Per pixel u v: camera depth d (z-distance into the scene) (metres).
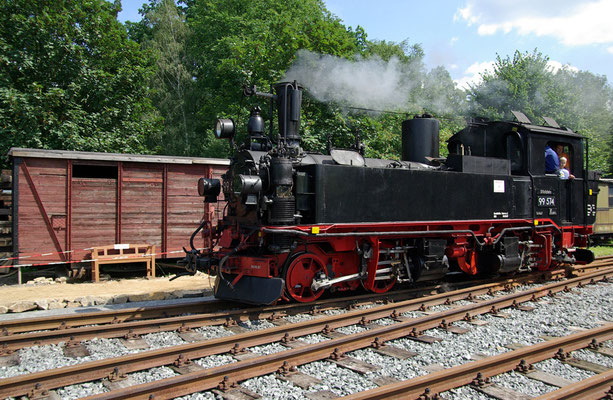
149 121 19.83
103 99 17.62
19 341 5.04
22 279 10.65
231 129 7.43
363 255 7.27
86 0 18.05
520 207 9.21
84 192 10.47
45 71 16.69
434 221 7.86
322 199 6.64
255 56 17.09
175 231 11.27
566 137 10.23
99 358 4.74
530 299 7.55
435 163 9.10
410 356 4.82
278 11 28.66
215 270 7.23
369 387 4.02
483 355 4.92
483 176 8.66
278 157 6.50
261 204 6.43
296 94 7.17
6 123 15.14
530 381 4.21
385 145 17.70
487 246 9.00
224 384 3.92
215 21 30.09
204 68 30.86
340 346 4.84
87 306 7.51
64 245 10.25
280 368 4.30
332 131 15.90
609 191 18.94
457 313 6.25
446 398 3.80
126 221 10.80
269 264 6.48
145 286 9.16
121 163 10.76
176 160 11.15
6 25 16.36
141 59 19.02
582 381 3.80
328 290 8.11
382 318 6.42
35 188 10.04
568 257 9.81
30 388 3.81
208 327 5.87
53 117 15.32
